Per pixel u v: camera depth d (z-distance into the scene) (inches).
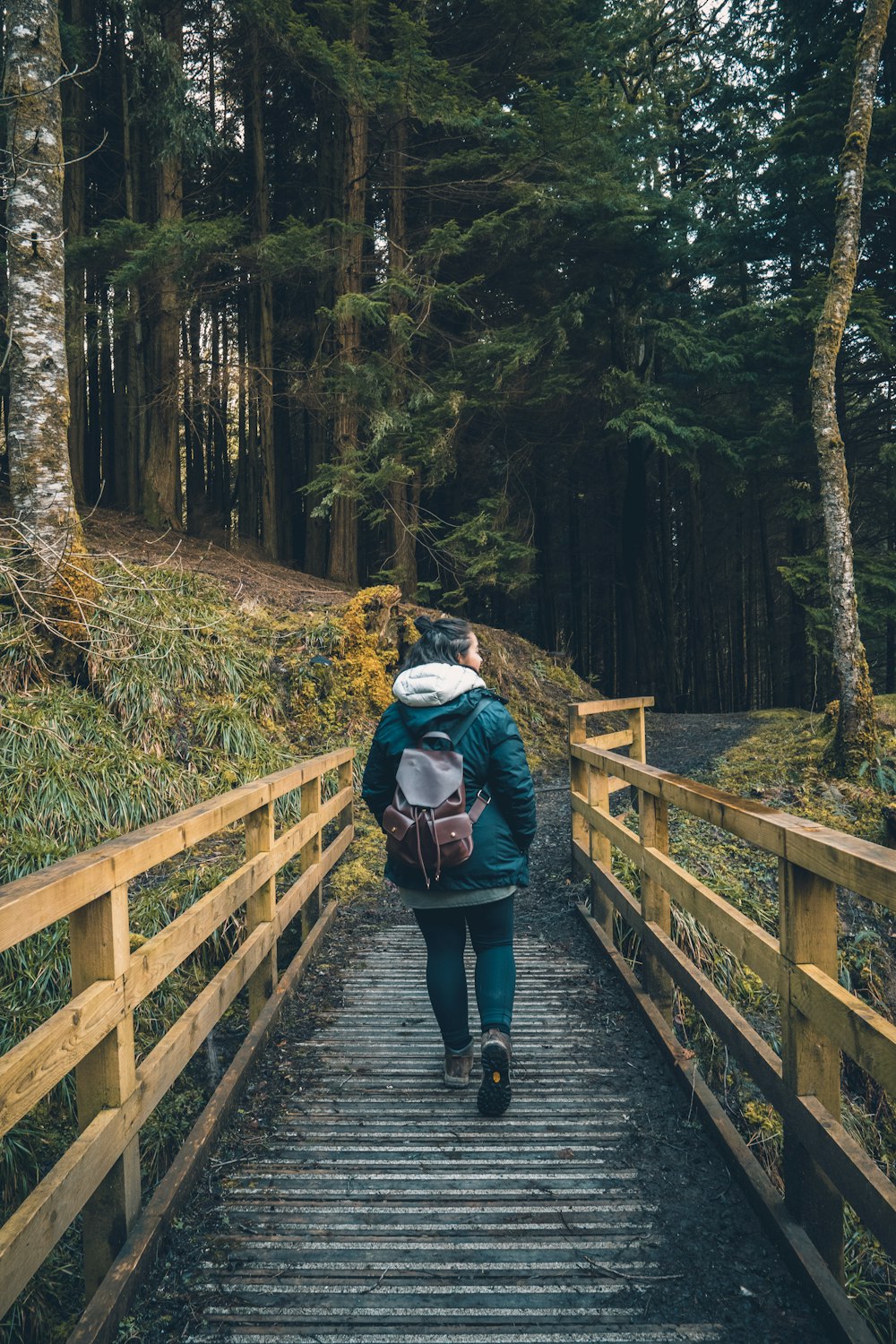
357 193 522.0
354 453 454.0
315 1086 134.5
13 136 272.4
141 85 479.2
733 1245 97.3
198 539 527.5
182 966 185.0
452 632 129.3
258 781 153.5
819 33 555.8
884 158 518.9
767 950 98.1
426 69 422.9
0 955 164.1
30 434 281.3
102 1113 88.1
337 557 553.9
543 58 525.0
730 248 566.9
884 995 202.1
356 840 274.4
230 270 602.2
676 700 887.7
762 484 653.3
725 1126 115.1
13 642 268.4
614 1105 128.3
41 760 238.5
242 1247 97.0
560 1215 102.7
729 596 936.9
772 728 452.8
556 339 487.5
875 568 505.0
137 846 93.8
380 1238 98.6
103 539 439.5
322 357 531.2
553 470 730.8
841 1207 92.0
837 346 306.5
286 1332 84.5
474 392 494.9
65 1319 112.8
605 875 186.7
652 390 539.8
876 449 660.1
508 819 123.9
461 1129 121.9
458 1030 130.9
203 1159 112.0
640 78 672.4
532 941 197.3
